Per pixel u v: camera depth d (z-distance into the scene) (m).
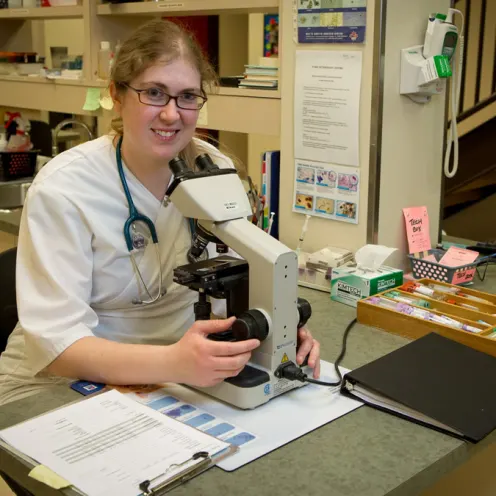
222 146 1.85
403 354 1.36
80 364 1.24
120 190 1.41
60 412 1.12
